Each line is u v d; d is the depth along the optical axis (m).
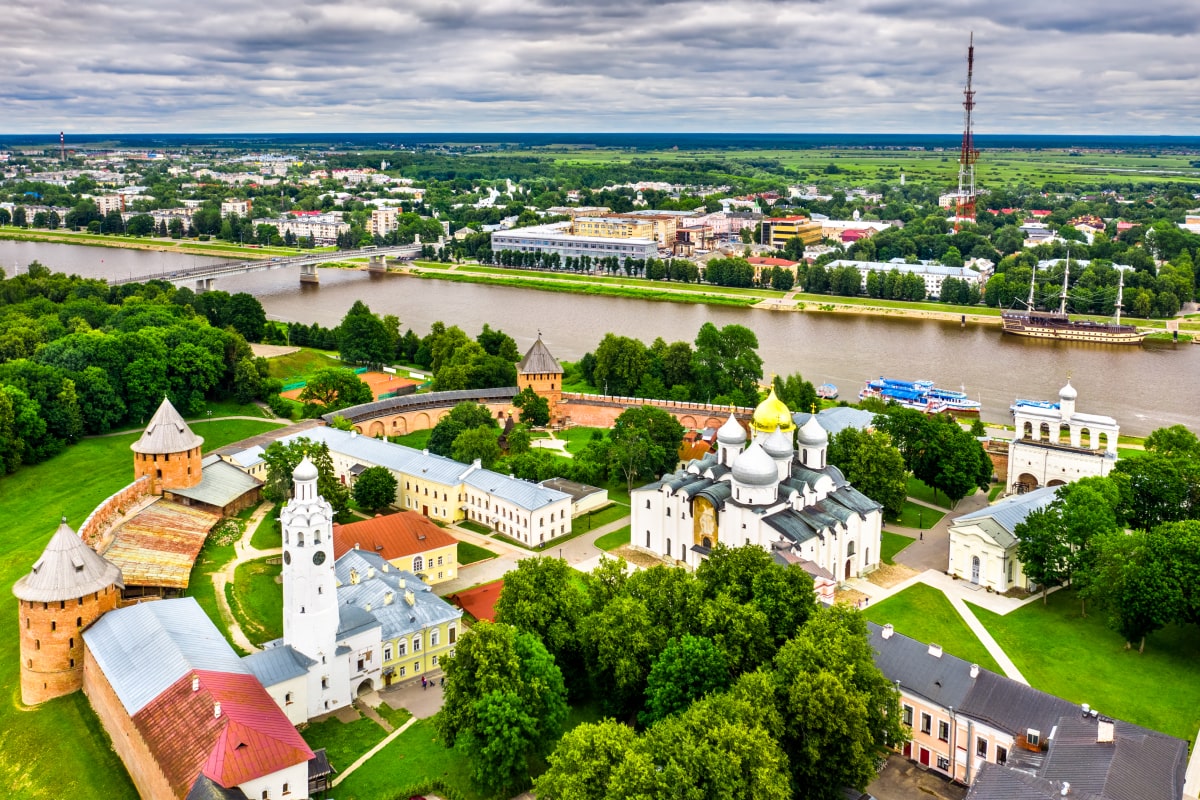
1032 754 132.25
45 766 145.62
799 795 135.00
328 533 157.12
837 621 150.50
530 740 142.38
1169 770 123.00
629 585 169.62
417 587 183.38
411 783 142.12
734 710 129.00
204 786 123.69
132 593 188.25
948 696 146.12
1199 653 177.88
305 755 133.12
